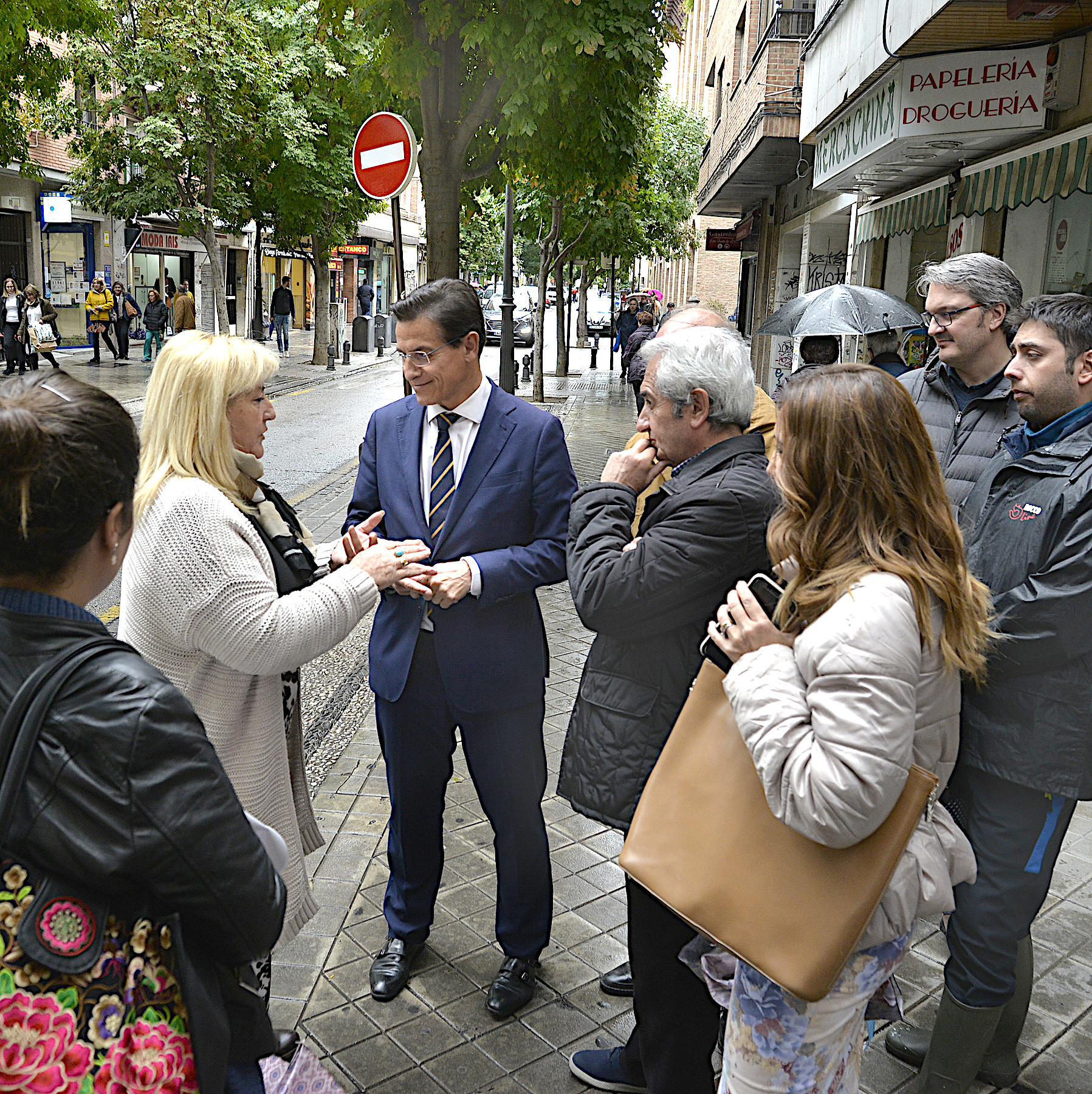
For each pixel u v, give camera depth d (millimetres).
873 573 1767
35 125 20906
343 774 4535
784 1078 1847
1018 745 2424
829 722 1688
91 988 1270
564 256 22203
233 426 2355
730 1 19875
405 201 54469
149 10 19844
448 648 2934
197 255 36562
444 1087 2719
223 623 2131
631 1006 3076
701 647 2049
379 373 27203
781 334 7875
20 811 1255
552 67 7758
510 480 2916
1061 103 6676
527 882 3055
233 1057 1571
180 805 1304
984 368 3264
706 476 2303
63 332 30062
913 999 3143
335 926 3402
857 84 8305
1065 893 3764
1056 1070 2859
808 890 1774
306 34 22031
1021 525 2516
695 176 29422
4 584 1348
